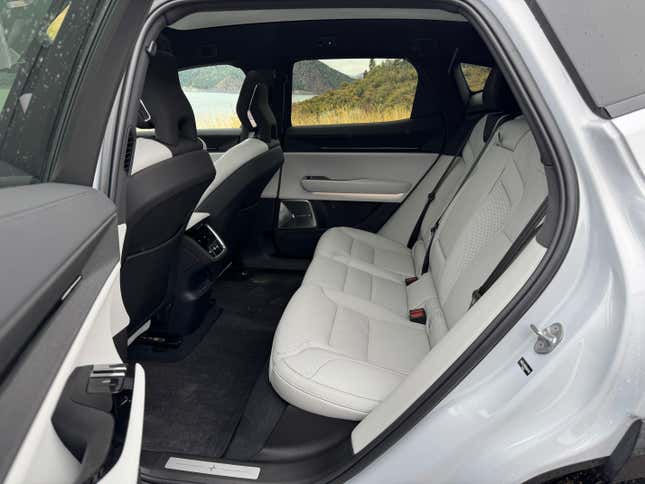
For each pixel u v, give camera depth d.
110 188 1.06
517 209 1.47
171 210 1.50
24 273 0.50
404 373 1.44
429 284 2.00
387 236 2.85
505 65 1.00
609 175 0.94
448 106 2.75
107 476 0.63
